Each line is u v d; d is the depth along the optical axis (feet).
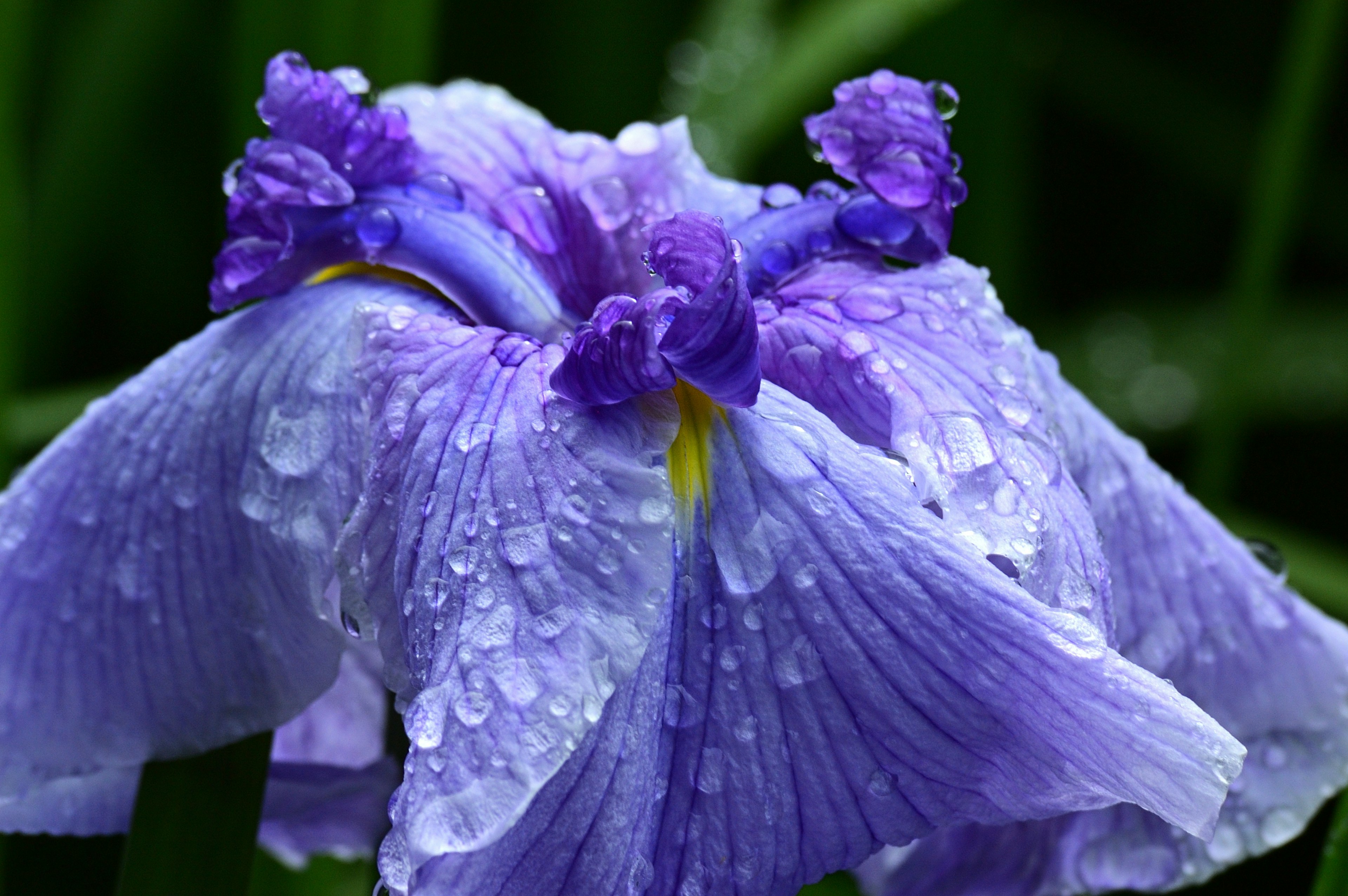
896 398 1.48
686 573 1.45
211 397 1.52
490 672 1.41
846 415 1.49
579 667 1.41
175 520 1.52
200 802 1.55
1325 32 2.35
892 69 2.60
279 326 1.53
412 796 1.40
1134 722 1.42
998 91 2.60
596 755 1.43
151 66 2.52
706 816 1.44
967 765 1.44
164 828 1.55
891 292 1.53
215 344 1.54
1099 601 1.49
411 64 1.91
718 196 1.60
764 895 1.45
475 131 1.61
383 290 1.54
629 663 1.42
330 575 1.49
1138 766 1.42
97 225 2.60
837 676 1.44
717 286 1.42
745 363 1.44
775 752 1.44
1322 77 2.37
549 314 1.54
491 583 1.43
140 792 1.55
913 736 1.44
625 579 1.43
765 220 1.57
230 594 1.51
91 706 1.54
